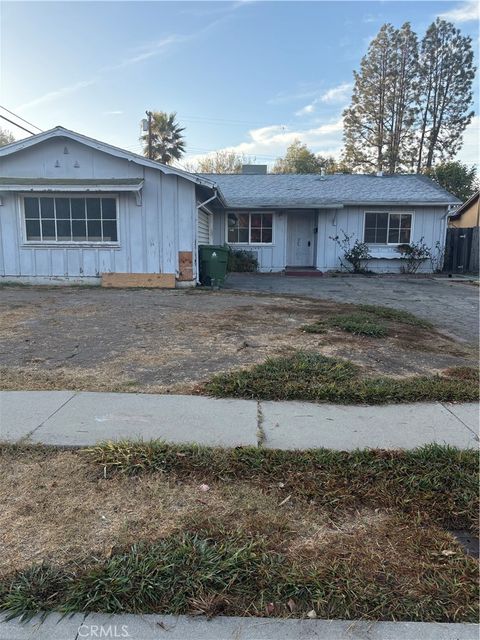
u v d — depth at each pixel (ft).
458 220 84.17
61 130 39.34
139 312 27.55
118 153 39.73
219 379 15.15
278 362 16.92
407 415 13.09
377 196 58.85
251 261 58.80
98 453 10.34
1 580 6.77
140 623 6.16
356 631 6.10
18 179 39.96
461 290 42.78
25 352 18.58
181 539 7.66
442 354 19.83
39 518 8.21
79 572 6.92
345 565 7.22
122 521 8.18
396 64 131.85
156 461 10.03
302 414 13.00
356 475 9.76
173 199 40.93
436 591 6.75
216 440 11.23
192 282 41.73
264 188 63.57
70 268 41.63
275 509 8.67
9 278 41.83
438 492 9.26
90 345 19.77
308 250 62.13
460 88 129.08
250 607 6.44
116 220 41.06
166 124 120.26
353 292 40.70
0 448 10.63
